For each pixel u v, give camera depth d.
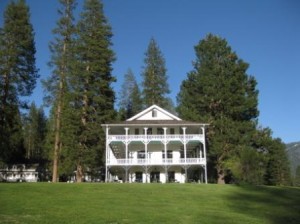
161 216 21.75
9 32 49.94
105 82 54.81
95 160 53.12
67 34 55.62
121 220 20.20
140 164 54.28
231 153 56.81
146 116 59.69
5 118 48.59
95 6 57.56
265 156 56.31
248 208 26.56
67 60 54.72
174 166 56.75
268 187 37.22
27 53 50.25
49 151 61.56
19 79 49.03
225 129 58.41
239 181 43.16
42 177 75.62
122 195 29.34
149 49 80.06
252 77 63.38
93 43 55.56
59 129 52.56
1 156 49.84
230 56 63.00
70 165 50.44
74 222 19.33
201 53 64.25
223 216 22.80
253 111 61.38
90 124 52.78
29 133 94.50
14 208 22.30
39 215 20.70
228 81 60.19
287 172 80.56
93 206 24.06
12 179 73.44
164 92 78.69
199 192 32.56
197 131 59.91
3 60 48.84
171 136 55.44
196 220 21.16
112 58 57.00
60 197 27.14
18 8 50.88
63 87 53.75
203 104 61.28
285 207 27.44
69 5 56.66
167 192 31.80
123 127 56.38
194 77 64.06
